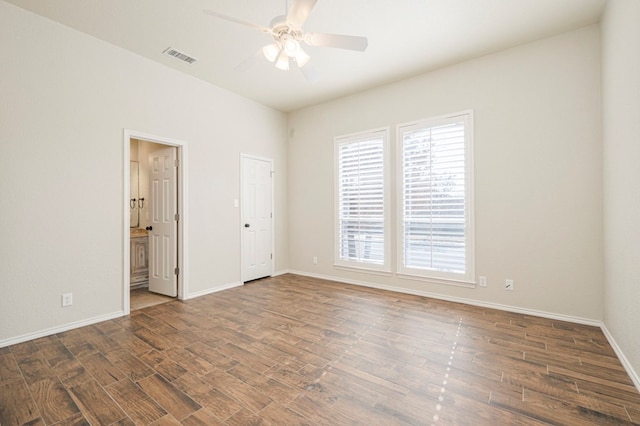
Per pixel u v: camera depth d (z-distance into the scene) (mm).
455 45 3195
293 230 5336
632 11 1958
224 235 4305
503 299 3334
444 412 1665
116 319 3105
